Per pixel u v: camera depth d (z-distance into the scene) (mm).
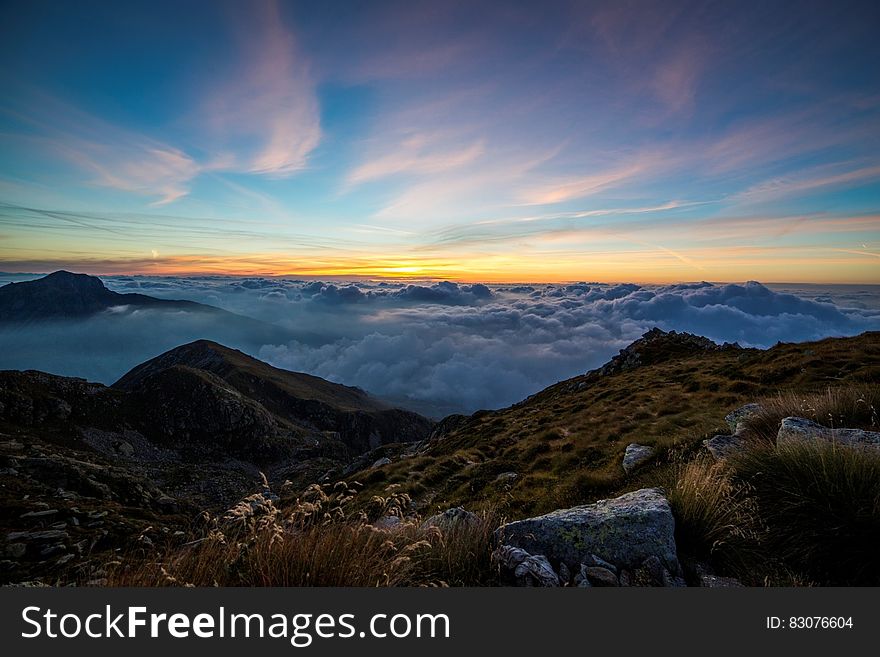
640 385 30594
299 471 102000
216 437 119750
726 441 10625
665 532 5805
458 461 22859
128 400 118875
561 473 15148
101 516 23812
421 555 5906
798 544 5676
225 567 5152
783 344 29391
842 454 6398
